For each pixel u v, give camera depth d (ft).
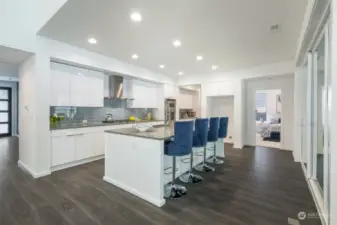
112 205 7.97
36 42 10.88
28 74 11.82
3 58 11.90
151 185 8.41
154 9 7.88
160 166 8.16
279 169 12.77
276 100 31.50
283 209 7.66
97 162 14.38
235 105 20.08
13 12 9.94
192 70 20.36
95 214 7.26
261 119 32.91
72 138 13.17
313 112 10.24
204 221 6.86
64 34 10.72
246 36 10.77
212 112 23.95
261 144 21.99
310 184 9.62
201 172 12.17
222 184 10.22
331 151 4.68
